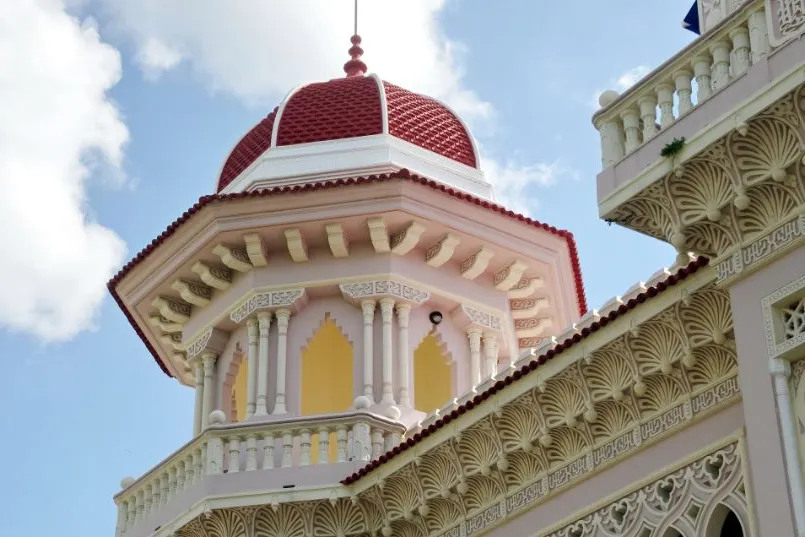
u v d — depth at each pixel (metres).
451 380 32.84
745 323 20.36
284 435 28.77
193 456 29.33
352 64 36.84
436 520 26.44
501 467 24.95
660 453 22.66
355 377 31.55
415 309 32.66
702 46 21.06
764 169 20.19
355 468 28.00
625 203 21.52
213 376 33.22
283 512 27.86
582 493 23.83
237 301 32.59
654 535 22.25
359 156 33.50
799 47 19.77
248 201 31.66
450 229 32.25
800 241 19.92
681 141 20.81
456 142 34.81
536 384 24.06
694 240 21.17
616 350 22.98
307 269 32.31
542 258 33.31
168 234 32.66
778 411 19.59
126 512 31.19
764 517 19.39
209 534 28.44
